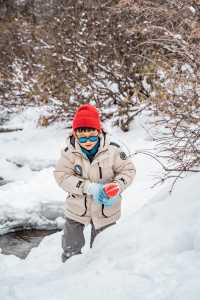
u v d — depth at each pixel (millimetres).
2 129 12094
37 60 12180
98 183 4234
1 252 6230
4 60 12945
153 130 9383
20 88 12648
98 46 10500
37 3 13367
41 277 3629
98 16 10461
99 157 4305
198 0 7082
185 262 2814
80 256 3645
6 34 13023
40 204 7469
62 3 11320
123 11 9492
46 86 11125
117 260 3055
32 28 12555
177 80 6461
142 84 10070
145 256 2982
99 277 2912
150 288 2656
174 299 2484
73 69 10812
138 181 7406
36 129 11773
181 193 3605
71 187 4262
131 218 3586
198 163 4781
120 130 10164
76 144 4316
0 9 15961
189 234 3049
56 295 2861
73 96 11477
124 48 9969
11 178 8898
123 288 2715
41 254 5406
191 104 5887
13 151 10156
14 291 3115
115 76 10398
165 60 7578
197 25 6965
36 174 8680
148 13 8195
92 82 10727
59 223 6992
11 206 7391
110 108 11008
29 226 7027
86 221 4402
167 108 6328
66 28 10938
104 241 3422
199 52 6270
